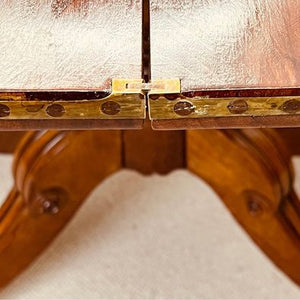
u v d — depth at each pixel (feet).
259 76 1.67
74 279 3.26
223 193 2.75
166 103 1.68
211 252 3.40
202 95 1.66
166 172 2.76
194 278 3.27
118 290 3.22
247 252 3.39
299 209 2.91
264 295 3.20
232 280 3.26
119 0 1.81
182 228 3.52
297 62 1.69
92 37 1.75
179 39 1.73
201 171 2.71
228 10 1.78
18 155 2.75
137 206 3.63
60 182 2.73
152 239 3.46
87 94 1.67
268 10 1.78
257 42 1.73
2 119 1.74
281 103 1.68
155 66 1.69
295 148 3.36
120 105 1.70
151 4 1.80
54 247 3.40
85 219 3.54
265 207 2.74
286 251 2.90
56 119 1.74
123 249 3.40
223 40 1.73
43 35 1.76
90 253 3.38
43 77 1.69
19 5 1.81
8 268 3.02
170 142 2.64
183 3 1.80
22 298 3.17
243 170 2.63
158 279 3.26
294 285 3.22
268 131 2.64
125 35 1.75
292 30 1.75
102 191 3.69
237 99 1.67
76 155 2.65
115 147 2.67
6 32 1.76
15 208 2.87
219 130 2.52
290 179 2.80
